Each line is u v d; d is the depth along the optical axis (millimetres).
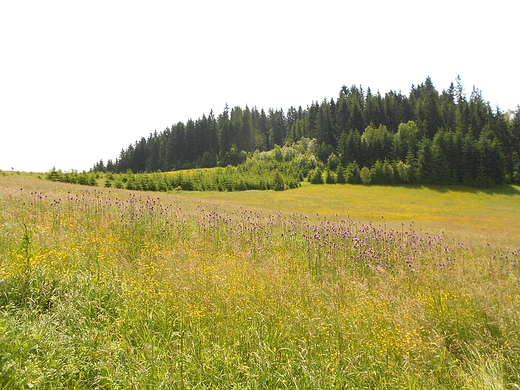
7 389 2922
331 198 64750
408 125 111062
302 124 145875
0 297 4535
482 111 106375
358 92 158875
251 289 5824
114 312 4652
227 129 146250
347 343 4398
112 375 3287
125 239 9555
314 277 7953
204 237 11172
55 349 3496
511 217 52281
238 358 3764
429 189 79125
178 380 3322
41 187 23688
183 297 5195
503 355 4445
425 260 10688
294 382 3406
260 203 49562
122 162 160750
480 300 5777
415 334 4539
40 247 6551
